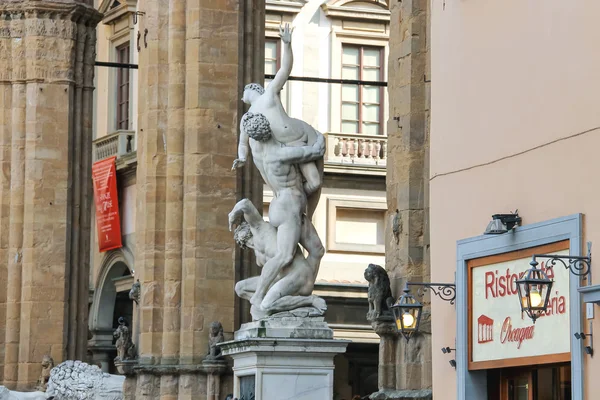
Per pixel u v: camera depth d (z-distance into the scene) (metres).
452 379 26.17
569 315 22.78
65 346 49.44
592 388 22.31
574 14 23.31
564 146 23.39
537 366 24.22
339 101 64.88
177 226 40.81
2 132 50.22
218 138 40.88
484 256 25.03
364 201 63.62
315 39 64.88
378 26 65.50
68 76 50.19
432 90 27.34
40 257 49.53
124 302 66.69
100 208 64.38
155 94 41.41
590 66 22.88
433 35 27.45
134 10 65.12
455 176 26.41
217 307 40.31
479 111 25.81
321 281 62.56
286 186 30.11
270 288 30.00
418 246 32.12
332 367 29.53
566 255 23.00
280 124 29.97
